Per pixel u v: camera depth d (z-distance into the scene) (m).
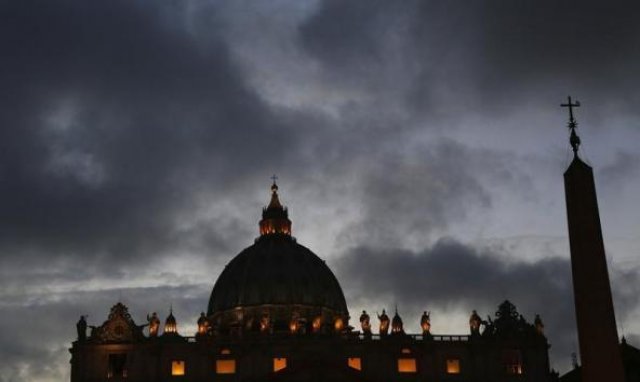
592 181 57.22
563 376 173.12
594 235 55.97
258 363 166.00
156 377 166.00
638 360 147.88
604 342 54.25
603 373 53.88
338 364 156.25
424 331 169.62
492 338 168.12
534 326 170.88
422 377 165.38
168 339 169.38
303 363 156.00
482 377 166.00
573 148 58.62
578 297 55.69
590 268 55.56
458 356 167.25
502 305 177.62
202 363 166.75
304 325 190.50
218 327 195.38
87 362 166.88
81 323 170.00
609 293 55.00
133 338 168.75
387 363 166.38
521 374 166.50
